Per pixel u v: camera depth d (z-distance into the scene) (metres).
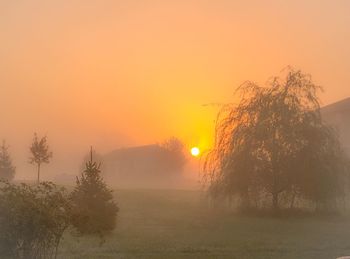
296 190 30.41
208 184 32.00
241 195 30.73
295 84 31.09
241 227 23.08
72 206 9.47
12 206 8.46
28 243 8.60
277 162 30.33
